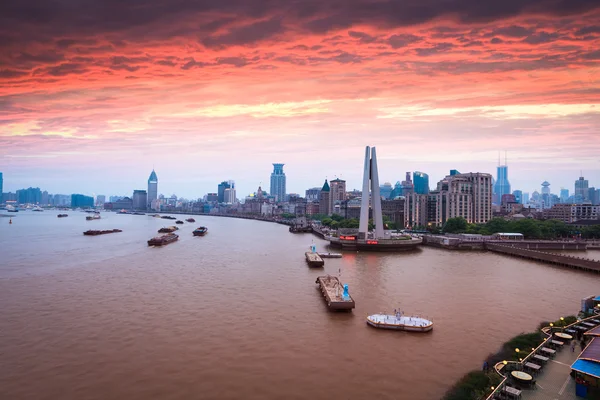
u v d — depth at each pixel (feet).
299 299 372.79
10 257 630.33
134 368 228.43
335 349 255.09
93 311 332.60
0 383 211.61
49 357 242.58
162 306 347.56
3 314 324.39
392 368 229.25
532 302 365.81
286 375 220.84
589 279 480.23
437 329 291.17
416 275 495.41
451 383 212.02
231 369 227.40
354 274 498.69
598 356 184.24
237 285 431.02
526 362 213.25
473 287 426.92
